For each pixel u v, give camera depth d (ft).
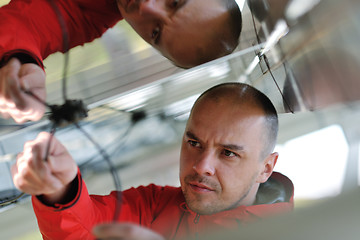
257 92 2.74
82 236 2.35
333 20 2.04
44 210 2.17
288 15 2.37
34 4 3.34
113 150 4.64
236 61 3.28
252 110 2.60
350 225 1.01
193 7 2.87
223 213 2.67
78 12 3.60
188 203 2.70
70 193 2.19
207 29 2.94
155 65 3.92
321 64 2.22
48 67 4.29
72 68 4.25
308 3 2.17
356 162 3.08
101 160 4.61
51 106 2.29
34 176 1.71
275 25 2.53
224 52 3.13
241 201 2.75
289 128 4.11
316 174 3.45
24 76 2.37
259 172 2.74
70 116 2.24
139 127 4.63
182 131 5.03
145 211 3.03
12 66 2.42
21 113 2.36
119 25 4.34
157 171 4.80
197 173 2.60
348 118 3.31
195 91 4.09
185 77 3.37
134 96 3.69
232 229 1.28
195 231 2.74
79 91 4.09
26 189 1.78
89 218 2.39
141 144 5.00
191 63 3.21
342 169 3.14
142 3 2.94
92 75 4.17
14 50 2.72
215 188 2.61
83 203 2.27
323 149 3.52
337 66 2.11
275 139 2.78
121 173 4.71
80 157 4.42
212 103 2.61
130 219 2.91
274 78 2.79
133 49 4.18
